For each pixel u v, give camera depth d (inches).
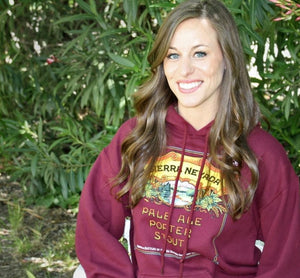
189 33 64.1
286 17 85.6
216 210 66.1
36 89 149.0
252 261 68.6
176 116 68.4
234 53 65.1
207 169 66.9
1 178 170.6
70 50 145.4
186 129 67.9
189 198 67.1
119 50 124.4
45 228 142.7
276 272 66.1
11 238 137.7
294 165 118.8
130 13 104.6
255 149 66.3
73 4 151.2
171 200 67.3
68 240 135.7
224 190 66.0
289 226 66.6
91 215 70.6
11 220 142.1
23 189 161.5
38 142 141.0
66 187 135.6
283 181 65.6
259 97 119.1
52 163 137.9
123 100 126.6
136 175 69.0
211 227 65.9
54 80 149.0
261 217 67.9
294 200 66.6
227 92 66.2
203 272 66.6
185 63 64.6
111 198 72.1
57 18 150.8
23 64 155.3
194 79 65.0
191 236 66.5
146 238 68.3
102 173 72.7
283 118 115.4
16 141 153.1
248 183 65.8
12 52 154.2
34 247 133.7
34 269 124.4
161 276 67.3
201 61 64.7
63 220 146.9
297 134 119.7
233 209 64.8
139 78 110.3
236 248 67.6
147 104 70.9
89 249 71.6
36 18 154.0
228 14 65.4
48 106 151.7
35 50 155.6
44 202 152.2
